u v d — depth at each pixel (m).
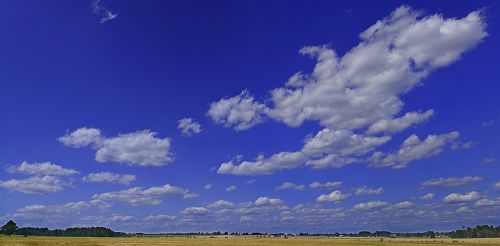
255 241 143.12
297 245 115.19
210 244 108.88
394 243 129.75
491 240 175.38
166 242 113.88
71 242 94.88
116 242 104.69
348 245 116.31
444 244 124.31
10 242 87.25
